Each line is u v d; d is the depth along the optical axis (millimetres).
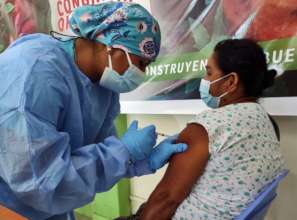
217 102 1195
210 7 1599
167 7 1777
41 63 844
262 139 1044
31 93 801
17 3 2676
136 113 2051
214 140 1025
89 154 913
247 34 1478
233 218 1035
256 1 1434
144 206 1180
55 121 865
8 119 786
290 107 1383
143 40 970
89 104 1025
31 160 791
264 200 971
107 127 1203
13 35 2779
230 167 1014
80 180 863
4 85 818
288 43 1358
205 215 1047
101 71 996
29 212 965
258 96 1195
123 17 940
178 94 1803
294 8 1323
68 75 923
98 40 960
